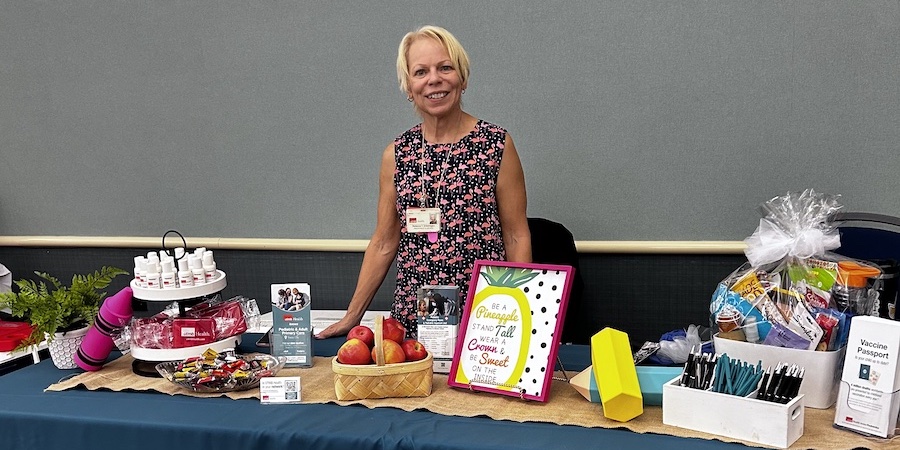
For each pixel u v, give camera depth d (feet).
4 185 11.47
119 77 10.73
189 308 5.76
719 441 4.01
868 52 8.38
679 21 8.87
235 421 4.53
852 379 4.06
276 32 10.14
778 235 4.71
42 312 5.70
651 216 9.32
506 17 9.37
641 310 9.49
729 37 8.75
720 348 4.66
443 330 5.30
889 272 4.88
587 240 9.57
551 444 4.02
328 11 9.93
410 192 6.54
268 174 10.51
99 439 4.65
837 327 4.38
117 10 10.57
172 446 4.52
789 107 8.71
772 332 4.49
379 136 10.04
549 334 4.77
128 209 11.09
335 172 10.28
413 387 4.83
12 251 11.51
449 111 6.26
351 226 10.36
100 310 5.62
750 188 8.98
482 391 4.90
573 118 9.36
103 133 10.95
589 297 9.63
